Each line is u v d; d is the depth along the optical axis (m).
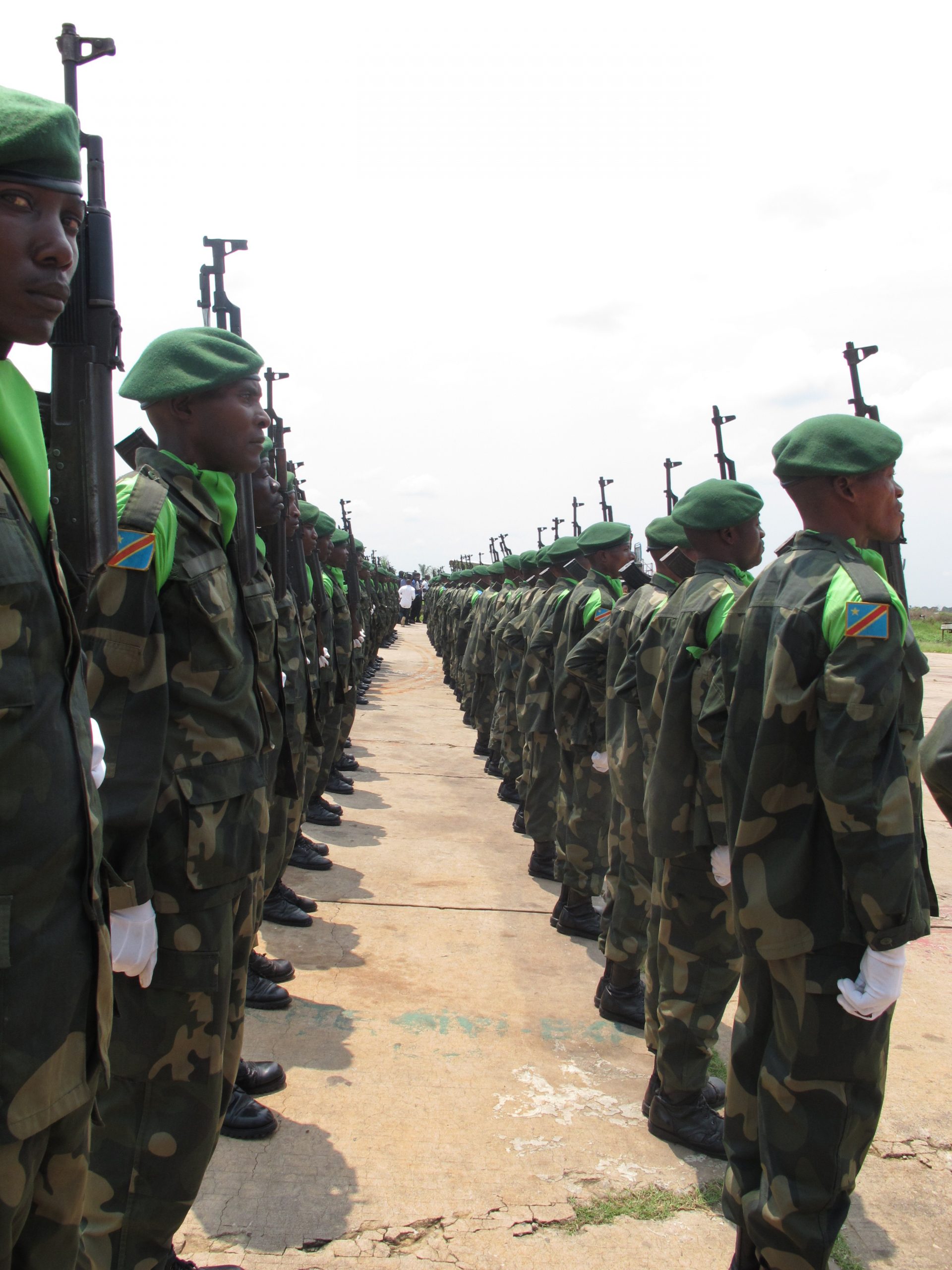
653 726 3.47
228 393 2.39
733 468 4.02
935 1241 2.71
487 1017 3.97
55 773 1.33
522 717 5.97
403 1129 3.12
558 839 5.10
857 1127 2.14
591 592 5.24
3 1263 1.26
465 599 14.59
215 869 2.15
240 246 3.37
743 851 2.21
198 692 2.20
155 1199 2.11
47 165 1.29
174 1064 2.12
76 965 1.37
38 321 1.33
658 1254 2.60
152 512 2.06
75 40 1.72
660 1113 3.14
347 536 8.95
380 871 5.89
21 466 1.35
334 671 6.44
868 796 2.00
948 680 17.08
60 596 1.37
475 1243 2.60
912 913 2.04
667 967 3.12
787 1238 2.13
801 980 2.14
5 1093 1.25
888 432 2.33
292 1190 2.77
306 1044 3.65
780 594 2.27
